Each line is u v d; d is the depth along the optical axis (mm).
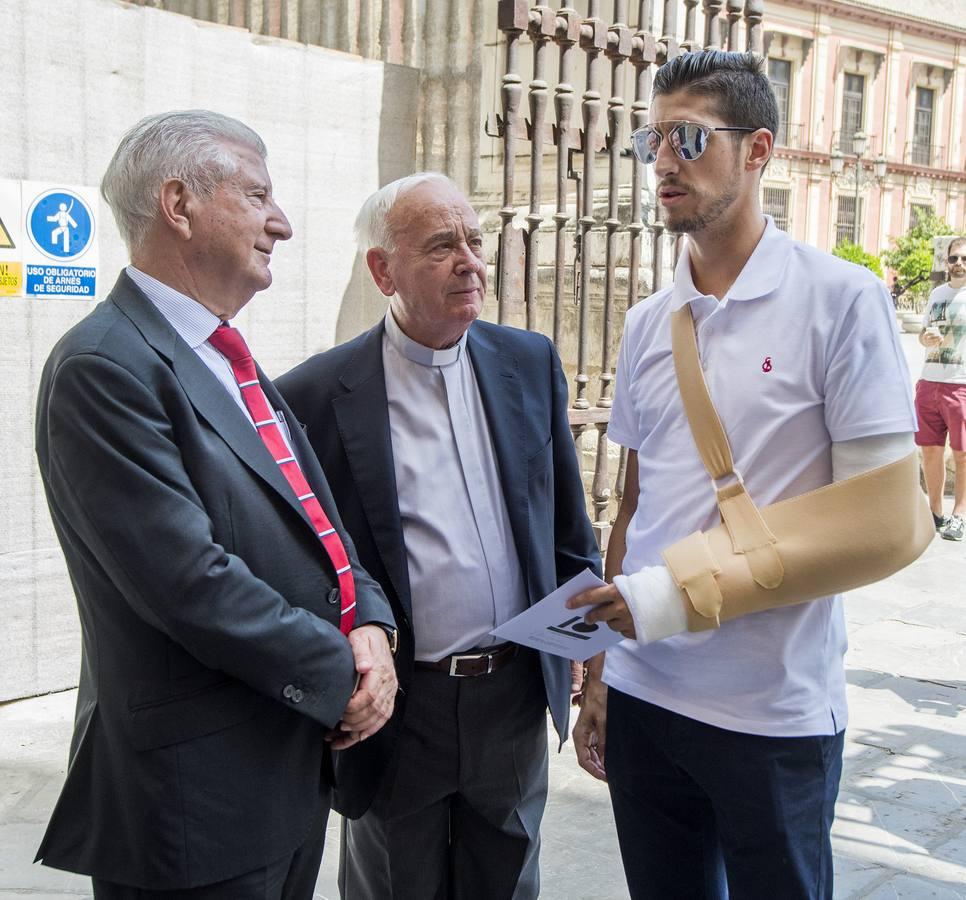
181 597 1543
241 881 1679
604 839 3127
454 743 2148
